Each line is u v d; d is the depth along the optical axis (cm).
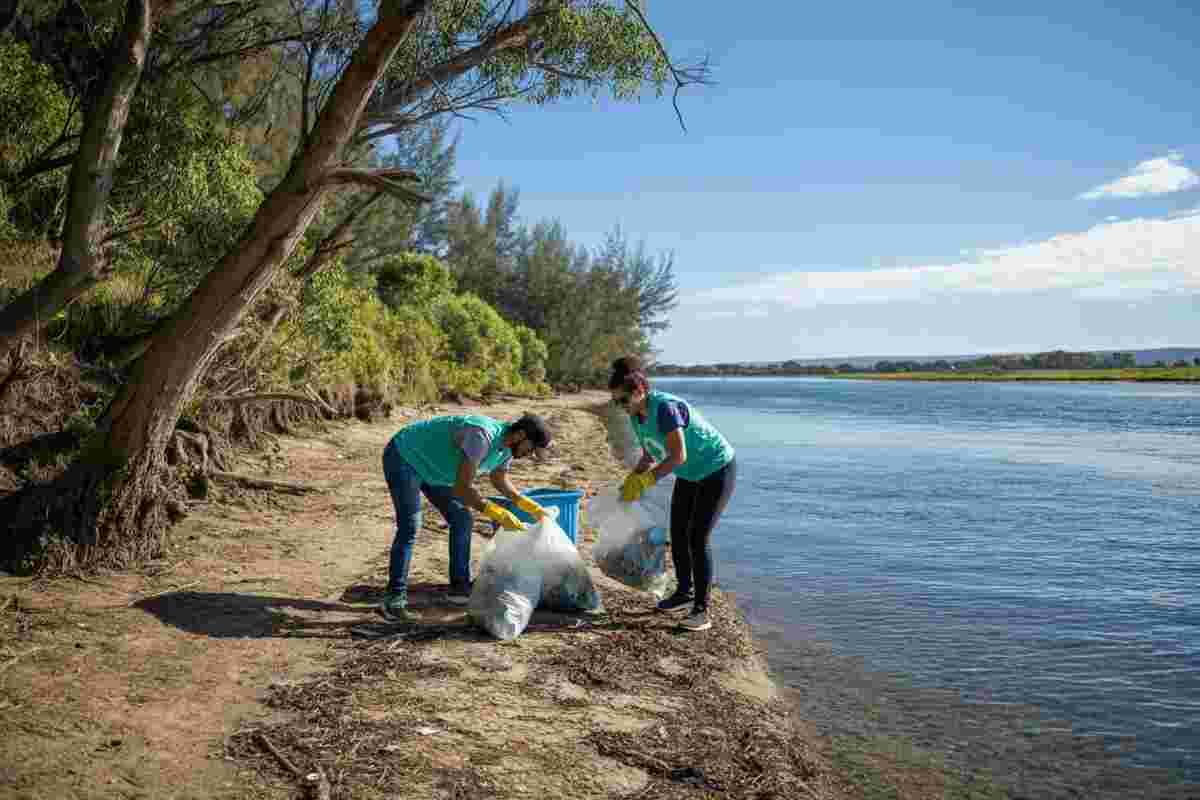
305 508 823
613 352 5034
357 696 390
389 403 1638
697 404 4584
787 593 663
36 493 561
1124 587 693
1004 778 359
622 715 394
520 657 461
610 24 712
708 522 532
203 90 863
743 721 401
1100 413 3572
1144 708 439
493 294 4584
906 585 693
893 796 341
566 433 1934
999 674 486
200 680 395
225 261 543
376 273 2475
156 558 599
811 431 2591
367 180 522
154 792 293
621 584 636
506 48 723
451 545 567
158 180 726
